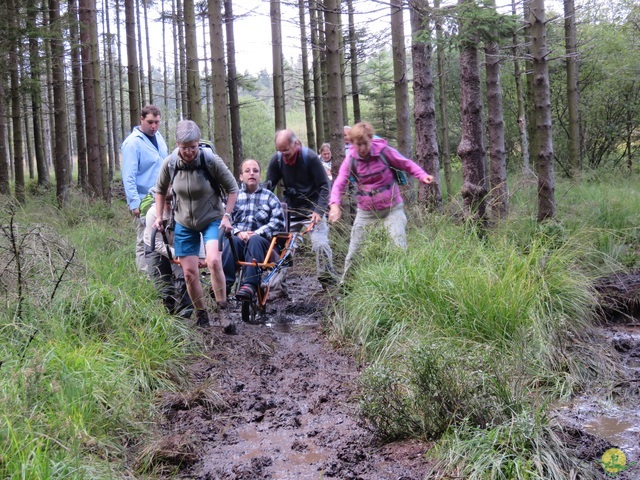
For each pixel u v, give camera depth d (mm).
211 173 5980
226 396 4871
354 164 6887
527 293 5500
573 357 5172
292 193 7730
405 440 4070
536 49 8133
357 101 17812
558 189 15289
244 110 38156
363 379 4285
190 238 6141
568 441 3826
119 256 7539
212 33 10891
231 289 7430
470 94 7781
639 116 21781
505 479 3414
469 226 7285
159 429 4305
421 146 10094
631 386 4816
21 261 5539
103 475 3441
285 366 5586
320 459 3912
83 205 13656
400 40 11711
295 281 8852
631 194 12422
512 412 3801
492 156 10336
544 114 8164
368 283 6281
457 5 7648
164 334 5414
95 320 5406
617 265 7633
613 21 21141
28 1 14680
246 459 3953
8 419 3498
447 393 4012
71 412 3885
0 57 14336
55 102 14688
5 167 14547
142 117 7020
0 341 4641
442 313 5547
